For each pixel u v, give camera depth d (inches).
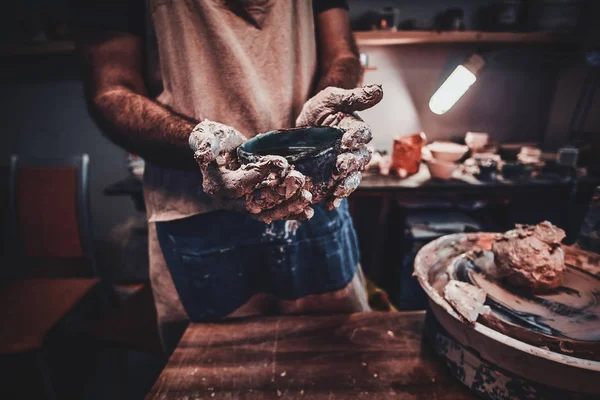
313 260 34.3
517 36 79.0
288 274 33.8
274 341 29.8
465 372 23.4
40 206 63.4
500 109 94.4
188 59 29.1
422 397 23.7
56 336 50.0
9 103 91.4
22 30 77.2
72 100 91.5
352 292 36.9
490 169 76.2
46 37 79.7
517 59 89.4
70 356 66.1
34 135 94.6
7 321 49.4
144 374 66.9
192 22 28.5
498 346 20.2
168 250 33.6
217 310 33.4
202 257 32.2
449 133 96.9
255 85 29.8
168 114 26.7
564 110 92.8
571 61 88.4
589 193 78.8
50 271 69.3
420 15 86.8
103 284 67.0
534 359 19.1
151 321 50.3
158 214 32.7
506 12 80.9
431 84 92.4
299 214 17.9
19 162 64.7
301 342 29.6
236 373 26.5
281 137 20.9
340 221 35.5
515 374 20.8
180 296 34.4
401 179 78.8
